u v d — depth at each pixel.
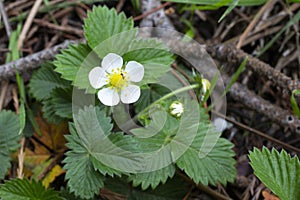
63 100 0.26
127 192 0.25
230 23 0.30
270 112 0.27
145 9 0.29
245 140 0.28
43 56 0.28
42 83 0.27
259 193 0.26
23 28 0.29
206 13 0.30
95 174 0.24
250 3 0.28
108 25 0.25
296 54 0.29
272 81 0.27
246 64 0.28
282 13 0.29
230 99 0.28
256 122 0.28
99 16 0.25
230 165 0.25
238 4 0.28
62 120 0.26
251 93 0.28
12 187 0.23
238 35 0.29
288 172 0.23
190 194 0.26
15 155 0.26
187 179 0.26
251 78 0.29
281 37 0.29
